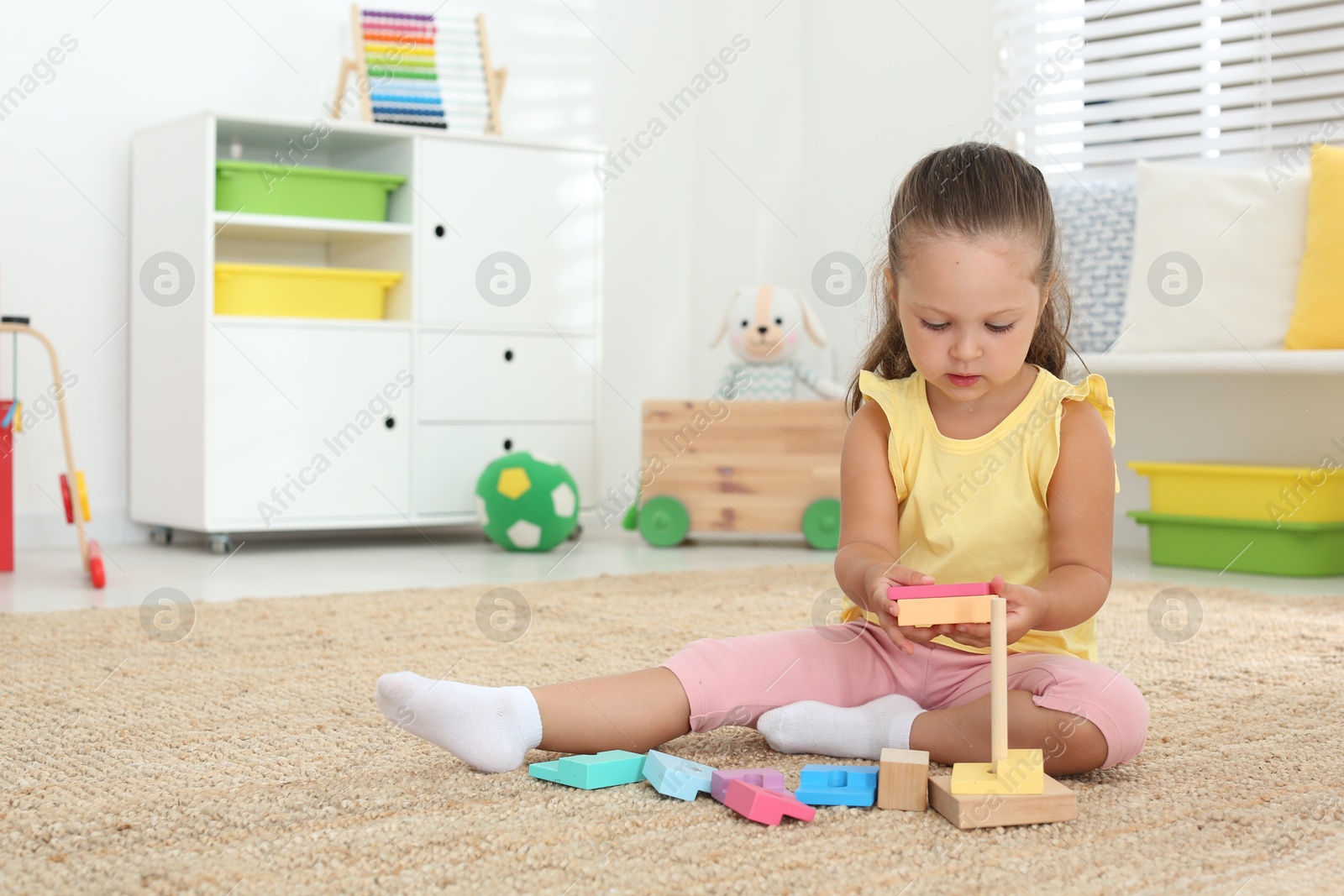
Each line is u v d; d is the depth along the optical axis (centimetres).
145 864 69
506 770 88
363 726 102
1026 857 70
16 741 97
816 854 70
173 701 112
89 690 117
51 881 66
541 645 141
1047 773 87
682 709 93
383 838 73
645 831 75
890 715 92
